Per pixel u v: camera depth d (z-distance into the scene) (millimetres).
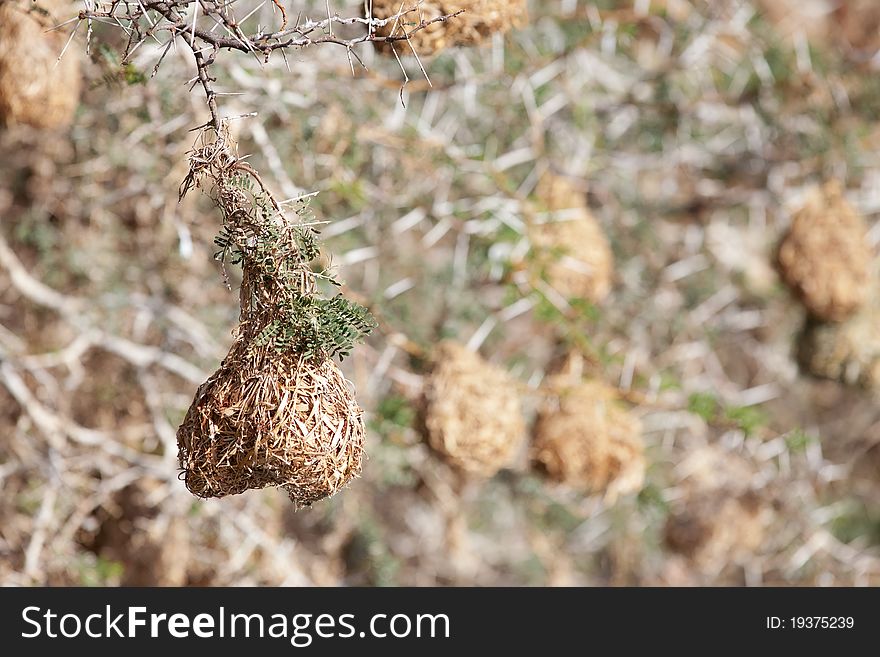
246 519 5285
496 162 5668
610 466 5086
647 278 6840
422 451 5164
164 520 5289
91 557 5348
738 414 5488
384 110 5316
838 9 7383
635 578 7453
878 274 6539
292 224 2961
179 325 5402
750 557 6848
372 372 5438
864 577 7352
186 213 5043
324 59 5023
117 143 5051
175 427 5422
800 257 6012
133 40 4055
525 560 7125
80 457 5258
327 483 3049
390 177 5570
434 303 5852
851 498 7996
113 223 5520
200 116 4594
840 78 6906
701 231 7008
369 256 5312
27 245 5676
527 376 6121
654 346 6785
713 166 7031
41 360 5219
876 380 6238
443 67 5363
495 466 4762
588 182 6305
